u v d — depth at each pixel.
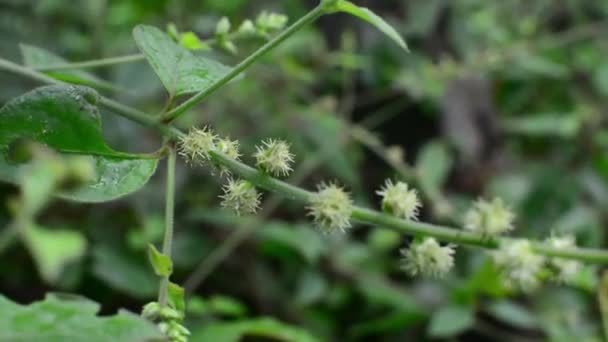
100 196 0.26
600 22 0.76
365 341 0.54
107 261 0.46
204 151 0.26
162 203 0.50
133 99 0.49
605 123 0.69
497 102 0.69
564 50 0.74
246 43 0.53
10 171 0.25
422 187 0.52
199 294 0.51
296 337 0.41
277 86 0.55
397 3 0.67
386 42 0.65
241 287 0.51
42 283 0.47
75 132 0.25
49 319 0.22
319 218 0.27
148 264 0.48
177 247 0.49
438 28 0.67
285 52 0.55
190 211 0.51
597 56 0.72
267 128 0.54
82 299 0.23
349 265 0.52
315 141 0.54
